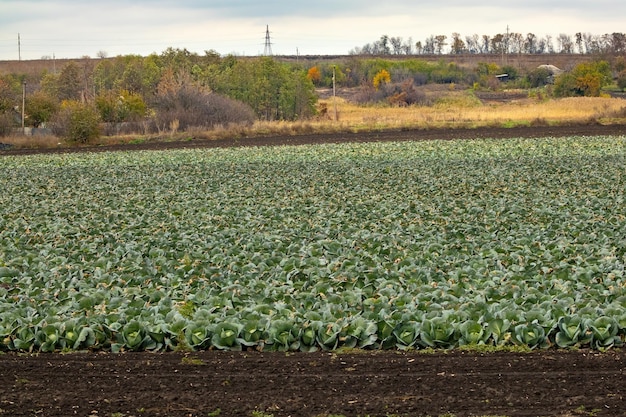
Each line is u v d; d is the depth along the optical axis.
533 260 16.30
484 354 11.52
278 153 46.22
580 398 9.80
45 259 17.92
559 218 22.02
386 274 15.45
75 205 28.12
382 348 12.00
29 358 12.01
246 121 68.75
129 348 12.23
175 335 12.29
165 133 63.28
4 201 29.91
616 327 11.80
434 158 40.62
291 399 10.00
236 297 13.91
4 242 20.66
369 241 19.12
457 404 9.71
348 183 31.86
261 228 21.80
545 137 51.16
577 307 12.71
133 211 26.06
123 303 13.62
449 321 12.24
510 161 37.75
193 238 20.44
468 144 47.72
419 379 10.55
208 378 10.84
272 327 12.02
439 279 15.05
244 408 9.77
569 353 11.51
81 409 9.89
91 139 60.84
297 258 16.78
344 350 11.86
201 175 36.78
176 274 16.02
